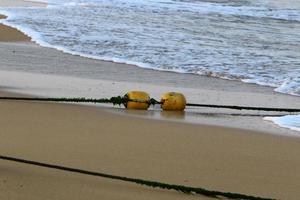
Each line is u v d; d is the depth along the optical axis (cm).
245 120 1177
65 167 748
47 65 1808
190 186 729
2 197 652
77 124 1050
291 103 1402
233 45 2306
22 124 1026
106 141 933
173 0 4050
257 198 679
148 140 954
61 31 2498
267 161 858
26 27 2591
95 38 2331
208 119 1175
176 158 852
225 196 686
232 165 830
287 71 1820
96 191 689
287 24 3188
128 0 3931
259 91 1553
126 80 1630
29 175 735
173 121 1130
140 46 2181
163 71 1791
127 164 812
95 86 1516
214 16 3362
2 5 3559
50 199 655
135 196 681
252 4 4097
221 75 1748
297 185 752
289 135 1035
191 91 1517
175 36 2448
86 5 3603
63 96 1345
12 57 1930
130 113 1194
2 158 755
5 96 1308
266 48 2275
